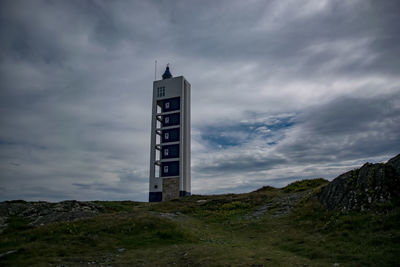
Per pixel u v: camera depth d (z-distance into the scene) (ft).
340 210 61.00
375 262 34.63
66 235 57.77
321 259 39.37
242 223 79.56
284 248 48.98
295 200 95.35
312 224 62.23
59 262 42.27
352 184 65.82
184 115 228.63
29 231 65.92
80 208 107.04
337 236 49.21
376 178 60.13
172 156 216.95
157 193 212.84
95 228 62.85
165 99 231.71
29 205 112.16
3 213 99.81
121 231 61.52
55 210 102.73
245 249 47.75
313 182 127.75
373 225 48.26
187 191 217.56
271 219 78.18
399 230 43.65
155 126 228.22
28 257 44.65
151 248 51.24
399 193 53.93
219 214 98.07
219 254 43.34
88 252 48.37
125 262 42.32
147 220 69.26
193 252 45.37
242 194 140.87
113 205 128.77
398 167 58.75
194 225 79.82
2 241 57.82
